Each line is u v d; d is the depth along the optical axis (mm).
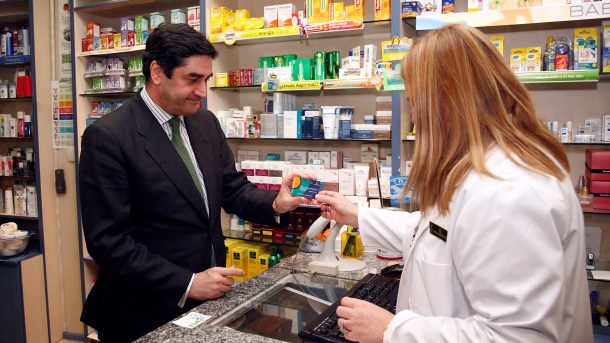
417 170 949
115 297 1667
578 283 859
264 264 2805
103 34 3301
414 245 1036
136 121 1633
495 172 807
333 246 1788
